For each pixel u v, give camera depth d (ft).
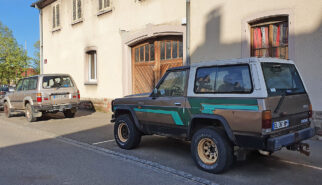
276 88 13.69
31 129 29.71
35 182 14.08
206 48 28.89
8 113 39.52
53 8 56.59
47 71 60.08
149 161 17.52
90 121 34.71
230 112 13.94
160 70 35.55
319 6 21.11
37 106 33.32
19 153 19.85
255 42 25.88
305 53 21.94
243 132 13.50
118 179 14.49
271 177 14.61
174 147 21.11
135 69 39.47
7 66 58.90
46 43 59.93
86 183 13.94
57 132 27.63
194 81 15.98
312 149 19.57
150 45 36.91
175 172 15.47
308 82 21.86
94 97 45.75
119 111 21.29
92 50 46.42
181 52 32.86
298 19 22.21
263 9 24.22
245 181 14.01
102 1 43.27
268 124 12.73
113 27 41.32
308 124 15.75
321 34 21.07
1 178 14.66
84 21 47.50
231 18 26.61
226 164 14.39
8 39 61.00
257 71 13.24
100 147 21.43
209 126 15.30
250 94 13.28
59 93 34.68
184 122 16.30
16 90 38.17
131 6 37.99
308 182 13.92
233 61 14.30
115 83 41.34
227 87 14.34
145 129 19.19
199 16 29.50
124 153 19.47
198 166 15.56
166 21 33.24
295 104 14.51
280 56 24.29
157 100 17.88
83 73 48.19
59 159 18.26
